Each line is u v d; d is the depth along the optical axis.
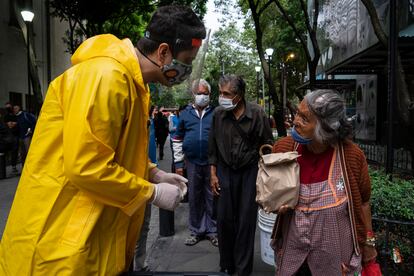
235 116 3.79
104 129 1.45
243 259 3.77
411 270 3.29
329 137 2.09
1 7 15.85
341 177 2.18
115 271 1.61
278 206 2.17
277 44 23.61
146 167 1.72
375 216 3.11
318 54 9.84
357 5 12.76
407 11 9.79
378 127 15.17
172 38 1.66
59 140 1.56
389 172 3.89
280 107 10.36
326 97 2.09
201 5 17.25
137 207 1.56
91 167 1.43
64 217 1.51
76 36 23.16
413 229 3.10
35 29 19.38
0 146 10.59
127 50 1.61
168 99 40.09
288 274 2.24
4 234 1.64
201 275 1.66
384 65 13.27
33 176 1.56
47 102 1.60
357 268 2.21
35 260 1.50
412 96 12.91
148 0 18.14
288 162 2.18
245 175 3.78
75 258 1.47
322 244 2.17
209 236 5.16
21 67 17.42
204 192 5.13
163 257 4.62
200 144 4.98
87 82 1.48
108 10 16.58
